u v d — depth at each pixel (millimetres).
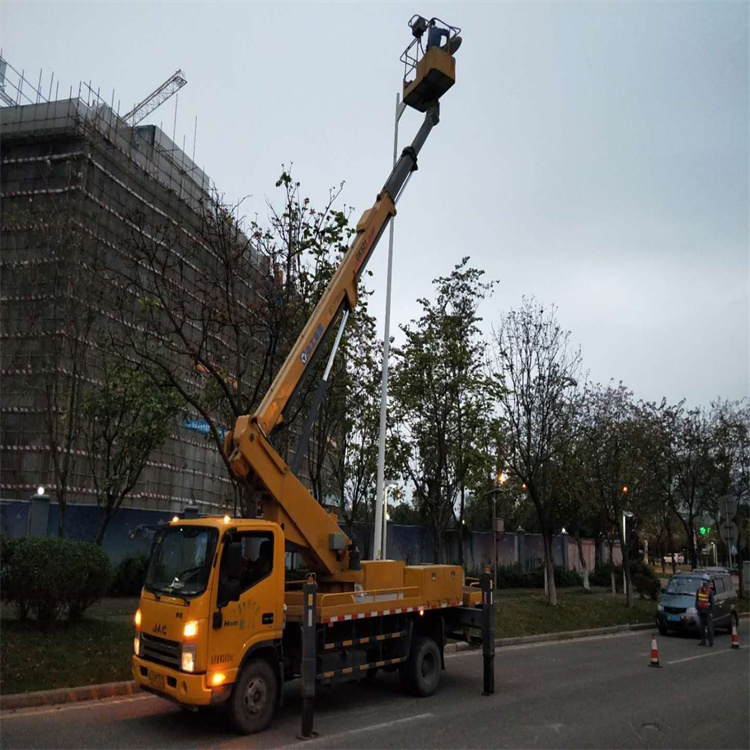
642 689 11336
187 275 20625
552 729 8633
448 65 12977
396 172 12422
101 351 17688
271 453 9188
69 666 9938
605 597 26953
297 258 14984
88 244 18438
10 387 18781
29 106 25328
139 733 7953
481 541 33594
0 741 7445
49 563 10922
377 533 14891
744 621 24625
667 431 30703
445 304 21000
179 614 7797
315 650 8500
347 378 19297
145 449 17328
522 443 21906
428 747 7734
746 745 8133
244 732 7980
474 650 15531
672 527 47125
